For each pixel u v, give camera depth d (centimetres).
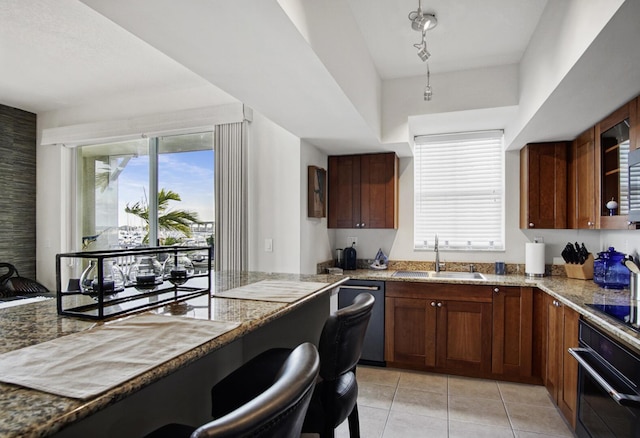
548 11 211
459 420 242
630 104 211
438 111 309
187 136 406
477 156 372
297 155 329
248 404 68
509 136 333
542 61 223
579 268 310
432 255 380
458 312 311
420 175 389
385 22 237
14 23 254
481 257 365
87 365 88
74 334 111
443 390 286
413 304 322
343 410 141
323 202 369
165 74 338
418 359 321
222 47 158
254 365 155
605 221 246
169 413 146
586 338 195
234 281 217
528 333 295
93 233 450
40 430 61
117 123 402
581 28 159
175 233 410
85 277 142
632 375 145
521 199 346
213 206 391
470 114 311
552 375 259
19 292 402
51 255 448
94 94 391
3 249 423
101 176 446
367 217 371
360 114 250
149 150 420
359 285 336
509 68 293
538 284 286
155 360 91
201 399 166
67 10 239
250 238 346
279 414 70
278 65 176
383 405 262
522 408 257
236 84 199
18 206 438
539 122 258
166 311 142
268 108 238
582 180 285
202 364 167
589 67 170
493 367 303
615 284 259
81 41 279
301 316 207
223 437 59
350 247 397
